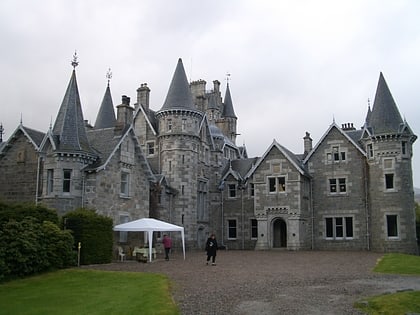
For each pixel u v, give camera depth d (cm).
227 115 7962
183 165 4544
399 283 1933
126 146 3541
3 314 1438
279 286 1853
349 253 3872
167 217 4350
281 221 4706
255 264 2808
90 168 3222
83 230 2727
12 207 2578
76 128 3272
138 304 1483
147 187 3800
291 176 4431
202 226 4803
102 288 1852
